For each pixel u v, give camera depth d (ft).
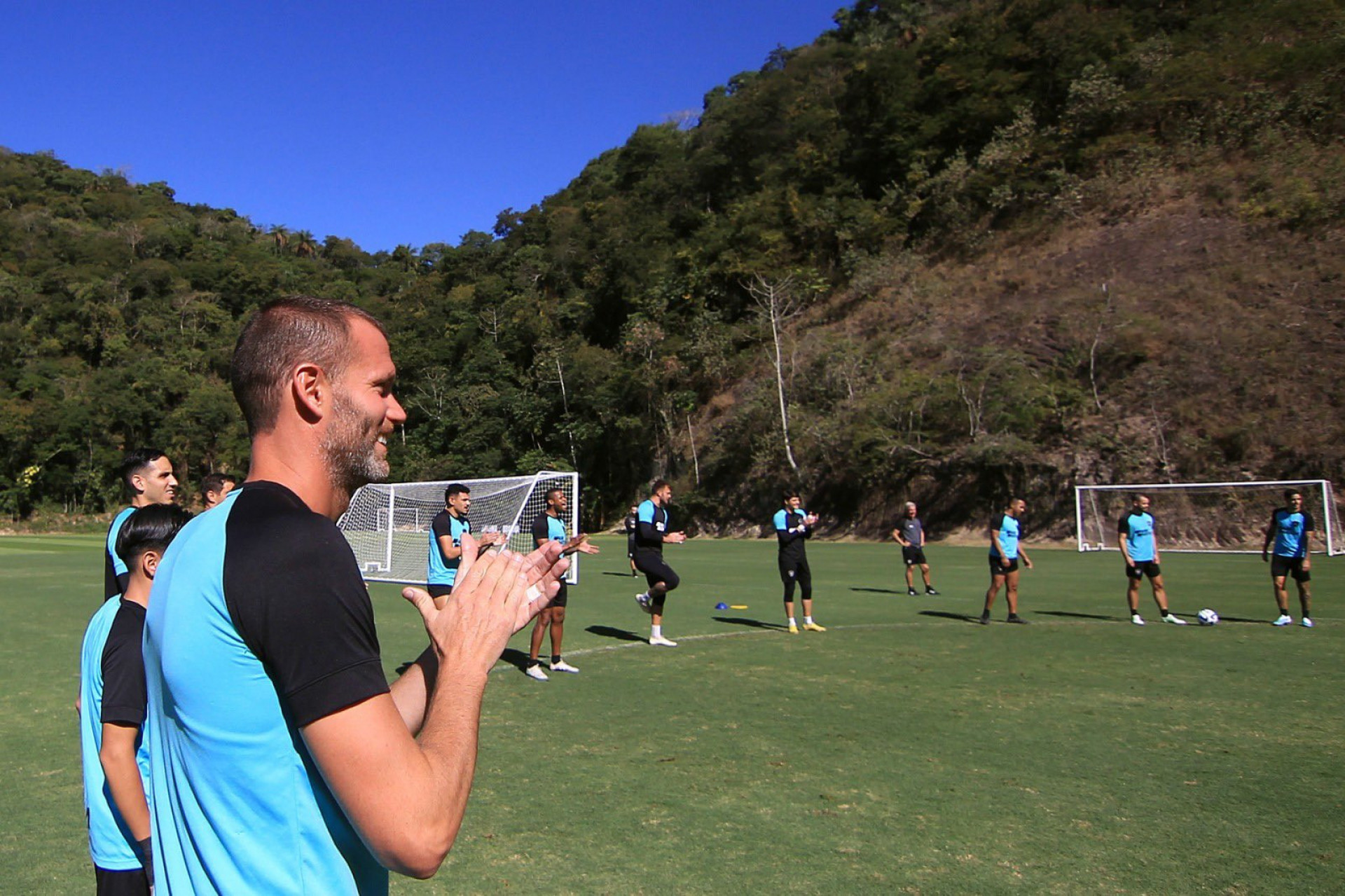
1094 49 173.06
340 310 4.95
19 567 81.20
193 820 4.18
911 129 190.90
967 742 21.04
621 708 24.81
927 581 54.90
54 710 25.23
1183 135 152.46
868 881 13.30
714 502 151.74
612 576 68.85
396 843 3.84
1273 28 162.20
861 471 130.11
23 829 15.90
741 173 228.63
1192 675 28.99
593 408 181.98
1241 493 99.25
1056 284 140.15
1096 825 15.56
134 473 14.93
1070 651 33.73
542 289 247.29
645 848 14.66
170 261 293.23
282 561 3.99
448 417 208.44
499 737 21.74
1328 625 40.01
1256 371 109.29
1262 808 16.42
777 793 17.42
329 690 3.86
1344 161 130.00
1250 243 127.24
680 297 195.42
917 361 140.05
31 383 213.46
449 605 4.80
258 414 4.69
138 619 8.82
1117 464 109.70
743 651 34.19
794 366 151.43
